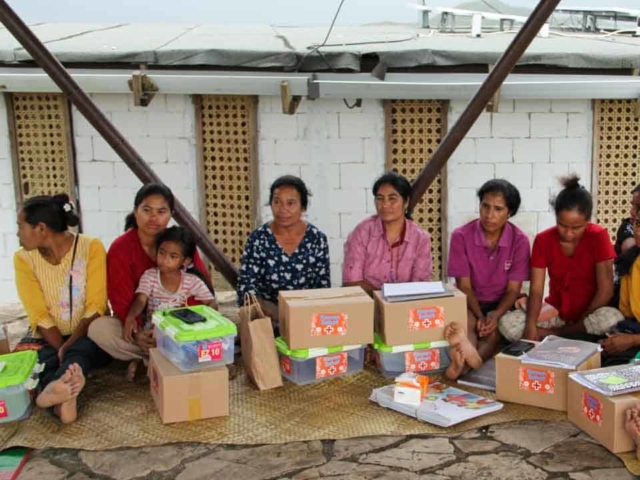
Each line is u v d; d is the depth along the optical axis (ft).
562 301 14.73
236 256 21.62
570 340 12.99
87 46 20.12
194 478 10.16
